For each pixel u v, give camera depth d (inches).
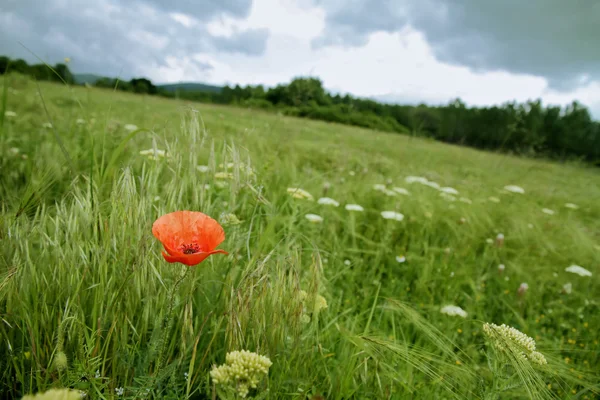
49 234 71.3
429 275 135.3
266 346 59.1
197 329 65.5
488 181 379.2
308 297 64.4
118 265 63.6
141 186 64.8
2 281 53.7
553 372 64.5
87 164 136.2
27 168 124.3
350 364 68.2
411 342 99.7
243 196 100.2
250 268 63.0
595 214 335.0
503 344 56.5
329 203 158.9
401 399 72.1
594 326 132.0
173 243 51.9
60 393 37.4
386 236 154.5
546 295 154.6
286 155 238.1
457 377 64.7
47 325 59.9
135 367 61.4
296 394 59.6
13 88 328.5
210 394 57.3
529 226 209.0
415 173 316.8
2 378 56.3
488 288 149.1
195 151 76.0
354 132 543.5
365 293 115.7
